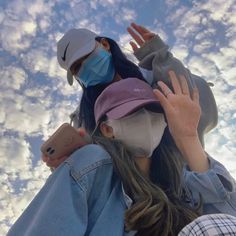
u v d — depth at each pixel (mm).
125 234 635
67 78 886
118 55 880
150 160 764
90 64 864
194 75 958
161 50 888
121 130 722
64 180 631
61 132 693
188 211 683
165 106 715
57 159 701
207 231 408
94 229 612
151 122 733
